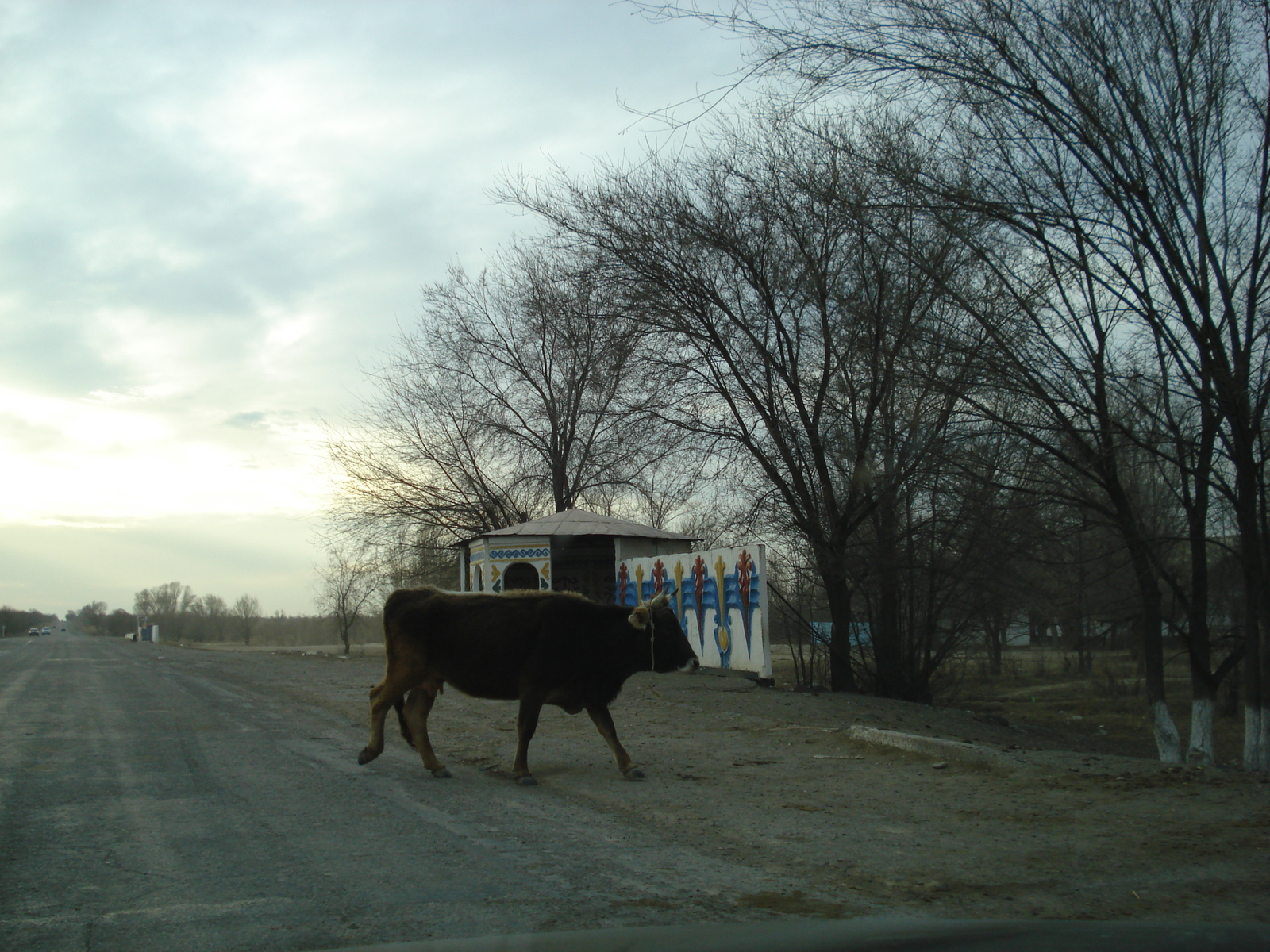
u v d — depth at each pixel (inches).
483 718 471.2
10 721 459.5
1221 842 228.7
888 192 462.9
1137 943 104.7
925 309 541.6
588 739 404.2
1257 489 426.3
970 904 180.1
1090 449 446.6
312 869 202.7
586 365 1063.6
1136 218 407.5
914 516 687.1
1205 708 473.4
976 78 413.7
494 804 273.6
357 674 787.4
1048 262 444.5
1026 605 679.7
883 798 284.7
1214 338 391.9
